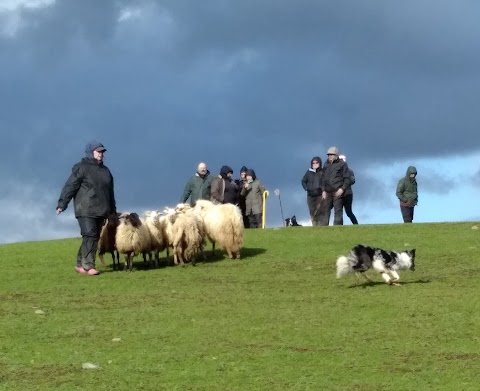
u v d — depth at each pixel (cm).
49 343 1541
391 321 1639
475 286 1984
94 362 1398
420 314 1689
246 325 1647
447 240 2775
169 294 2022
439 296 1864
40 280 2283
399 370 1305
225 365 1357
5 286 2206
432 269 2262
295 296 1942
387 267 1984
